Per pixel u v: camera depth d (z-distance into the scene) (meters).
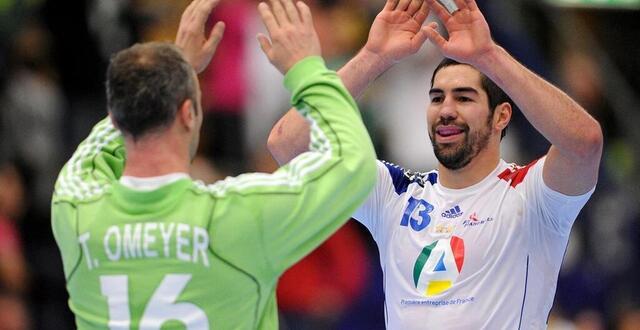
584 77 39.66
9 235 32.47
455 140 18.08
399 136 35.34
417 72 35.78
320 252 33.31
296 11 14.95
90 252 14.32
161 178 14.21
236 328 14.24
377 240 18.95
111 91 14.16
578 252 35.88
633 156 39.34
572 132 16.86
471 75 18.12
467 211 18.12
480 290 17.64
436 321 17.70
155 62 14.09
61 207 14.77
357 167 14.24
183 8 38.06
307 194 14.14
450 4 16.78
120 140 15.74
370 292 33.91
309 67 14.66
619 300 35.41
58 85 36.28
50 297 33.19
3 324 31.64
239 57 35.78
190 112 14.30
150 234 14.09
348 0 38.25
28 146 34.72
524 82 16.75
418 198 18.61
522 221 17.81
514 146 35.28
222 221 14.05
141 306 14.07
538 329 17.94
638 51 42.59
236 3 36.03
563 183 17.39
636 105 41.03
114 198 14.41
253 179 14.35
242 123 35.78
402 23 17.20
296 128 17.88
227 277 14.07
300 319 32.81
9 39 35.81
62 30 36.41
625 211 37.44
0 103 34.78
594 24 42.22
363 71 17.16
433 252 18.00
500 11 37.41
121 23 36.75
